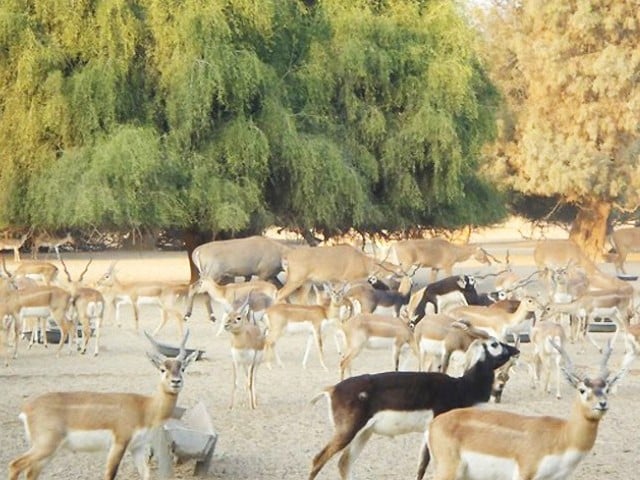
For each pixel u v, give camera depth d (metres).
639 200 64.50
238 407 20.05
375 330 21.67
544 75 61.88
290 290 35.97
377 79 43.72
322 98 42.84
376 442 17.03
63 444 13.03
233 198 39.25
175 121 40.03
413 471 15.24
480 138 46.50
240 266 37.75
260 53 42.66
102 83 38.97
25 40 39.50
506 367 20.48
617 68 59.53
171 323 33.88
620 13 60.53
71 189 38.38
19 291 26.11
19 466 12.91
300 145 40.62
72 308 28.61
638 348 23.12
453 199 45.69
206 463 14.84
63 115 39.22
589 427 11.88
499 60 66.81
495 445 12.07
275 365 25.47
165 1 39.91
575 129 62.06
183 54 39.34
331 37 44.00
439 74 43.59
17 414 19.23
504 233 99.75
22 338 30.09
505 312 24.52
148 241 48.84
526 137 61.38
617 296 28.72
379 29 43.97
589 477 15.01
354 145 43.41
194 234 44.31
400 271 36.69
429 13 45.62
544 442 11.95
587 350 28.42
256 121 41.31
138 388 21.88
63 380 22.97
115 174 37.38
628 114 60.53
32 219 41.16
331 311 24.88
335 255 36.25
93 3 40.16
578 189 62.12
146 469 13.55
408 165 43.97
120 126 38.72
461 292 30.22
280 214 43.75
